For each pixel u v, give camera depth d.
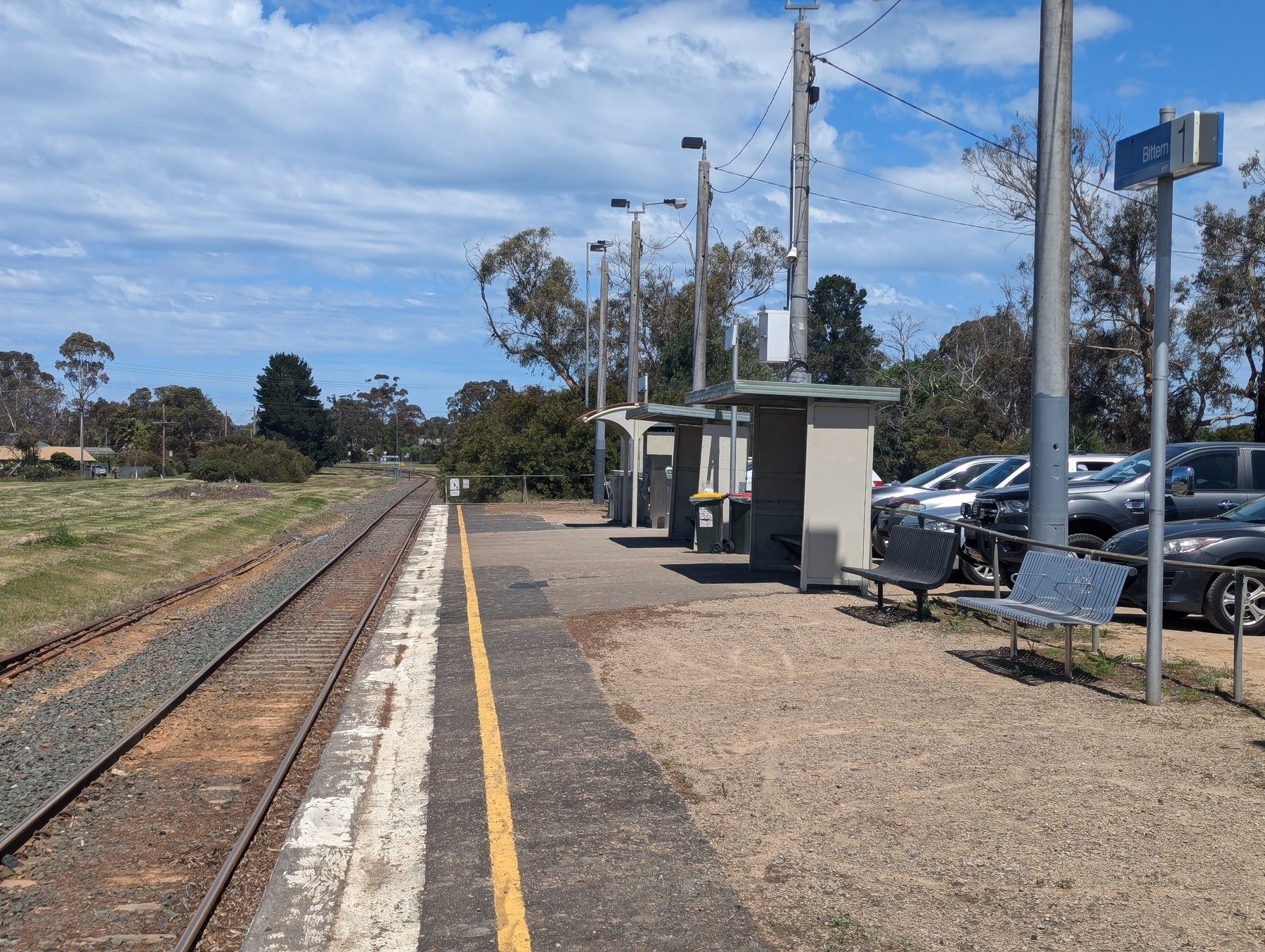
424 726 7.98
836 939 4.32
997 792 5.89
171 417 120.94
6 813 6.73
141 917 5.16
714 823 5.64
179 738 8.53
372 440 166.75
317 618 14.61
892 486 19.06
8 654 11.62
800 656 9.60
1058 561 8.80
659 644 10.45
